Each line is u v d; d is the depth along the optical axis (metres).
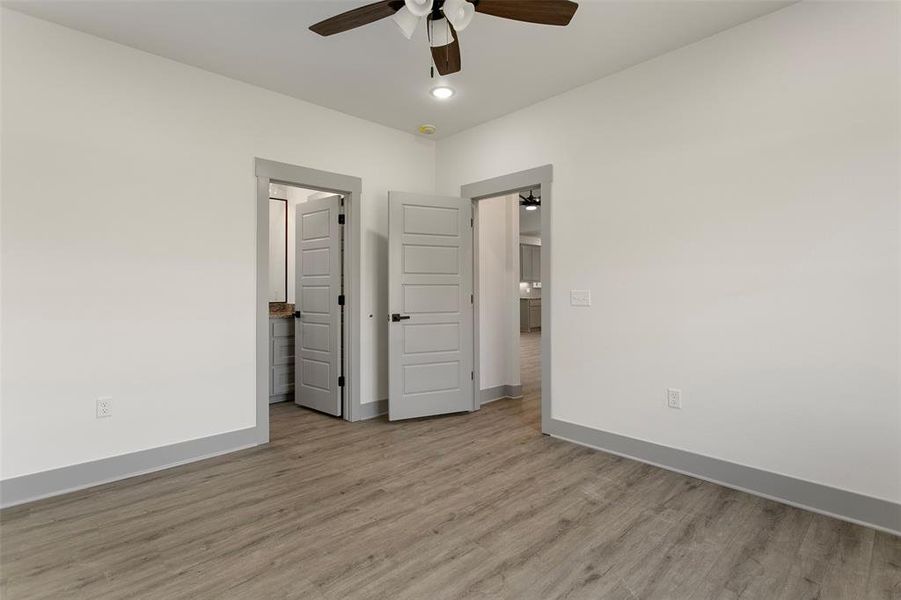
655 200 3.10
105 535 2.23
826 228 2.43
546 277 3.74
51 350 2.67
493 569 1.96
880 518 2.28
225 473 2.98
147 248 3.01
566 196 3.61
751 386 2.69
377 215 4.32
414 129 4.45
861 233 2.33
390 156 4.39
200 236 3.24
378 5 2.06
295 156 3.74
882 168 2.28
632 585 1.85
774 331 2.60
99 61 2.85
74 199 2.75
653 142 3.11
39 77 2.64
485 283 4.91
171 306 3.11
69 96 2.74
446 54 2.37
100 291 2.84
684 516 2.41
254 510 2.48
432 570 1.95
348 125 4.08
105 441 2.85
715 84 2.82
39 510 2.48
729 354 2.77
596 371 3.42
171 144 3.12
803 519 2.38
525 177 3.90
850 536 2.21
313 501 2.59
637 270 3.19
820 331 2.46
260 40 2.89
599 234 3.41
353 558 2.04
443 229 4.32
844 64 2.38
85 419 2.78
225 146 3.37
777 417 2.59
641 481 2.85
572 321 3.57
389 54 3.06
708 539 2.19
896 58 2.24
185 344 3.17
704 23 2.70
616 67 3.23
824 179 2.44
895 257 2.25
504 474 2.96
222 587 1.84
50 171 2.68
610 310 3.34
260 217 3.51
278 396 4.92
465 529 2.28
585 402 3.50
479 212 4.80
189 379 3.18
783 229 2.57
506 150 4.07
